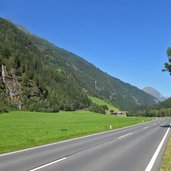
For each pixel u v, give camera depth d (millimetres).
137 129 54062
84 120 105688
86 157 18219
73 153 20188
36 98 197250
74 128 56250
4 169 13789
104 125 69562
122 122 91562
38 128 56469
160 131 47812
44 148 23250
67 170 13703
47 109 183000
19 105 177250
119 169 14180
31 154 19516
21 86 194750
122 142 28781
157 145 25969
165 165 15320
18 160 16719
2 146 24625
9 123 77312
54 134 39906
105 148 23469
